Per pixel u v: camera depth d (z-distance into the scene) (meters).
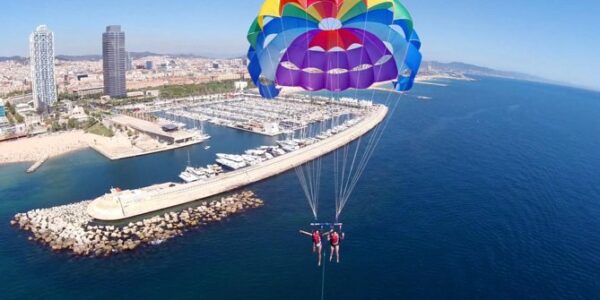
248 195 87.00
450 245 64.50
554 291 53.91
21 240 67.12
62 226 71.31
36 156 120.62
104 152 122.75
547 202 84.25
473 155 121.19
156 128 151.38
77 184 96.81
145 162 115.19
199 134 144.00
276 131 150.25
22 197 88.44
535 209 80.06
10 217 77.06
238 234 68.19
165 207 80.50
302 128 159.88
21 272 57.69
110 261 60.25
